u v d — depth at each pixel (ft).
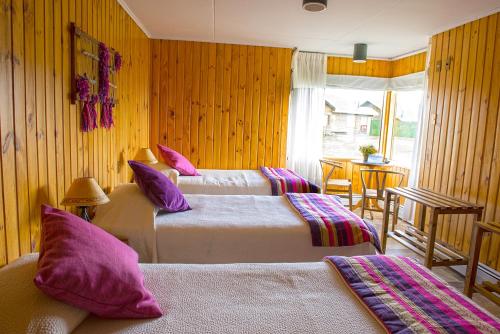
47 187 6.22
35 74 5.75
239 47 15.81
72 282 3.75
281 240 7.69
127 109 11.61
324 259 6.10
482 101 10.68
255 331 4.06
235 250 7.56
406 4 10.21
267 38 14.83
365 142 19.06
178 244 7.41
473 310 4.48
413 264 5.82
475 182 10.85
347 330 4.14
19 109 5.31
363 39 14.44
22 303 3.60
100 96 8.55
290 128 17.19
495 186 10.11
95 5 8.44
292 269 5.64
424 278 5.32
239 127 16.24
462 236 11.28
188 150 16.03
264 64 16.08
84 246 4.14
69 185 7.11
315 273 5.54
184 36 15.07
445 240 12.07
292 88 16.56
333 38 14.46
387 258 6.00
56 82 6.48
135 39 12.59
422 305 4.56
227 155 16.30
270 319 4.31
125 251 4.70
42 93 5.98
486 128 10.50
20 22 5.28
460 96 11.64
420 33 13.21
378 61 17.98
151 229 7.27
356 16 11.47
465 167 11.28
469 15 10.99
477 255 8.71
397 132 18.44
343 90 18.62
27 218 5.60
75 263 3.86
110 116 9.37
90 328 3.99
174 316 4.28
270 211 9.04
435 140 12.83
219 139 16.16
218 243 7.50
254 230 7.66
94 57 8.14
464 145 11.37
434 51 13.11
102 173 9.19
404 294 4.85
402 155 18.03
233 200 10.00
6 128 4.99
